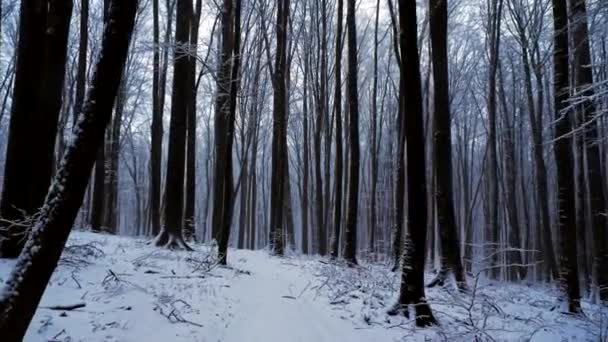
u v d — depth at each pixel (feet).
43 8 27.12
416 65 26.20
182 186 42.42
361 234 148.36
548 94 86.07
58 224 12.34
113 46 13.00
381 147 136.46
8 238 25.18
